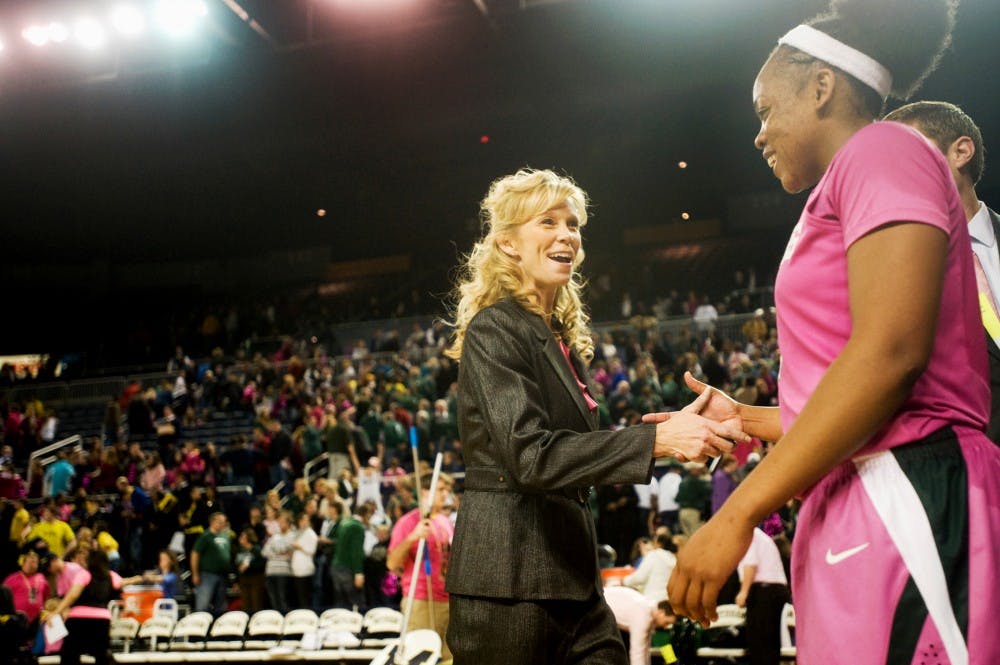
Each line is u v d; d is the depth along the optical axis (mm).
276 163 26109
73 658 8234
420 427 13438
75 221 27469
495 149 25531
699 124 24094
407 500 9758
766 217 26859
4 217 26594
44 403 21234
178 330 25781
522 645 1723
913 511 1085
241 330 25750
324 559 10586
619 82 22297
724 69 21375
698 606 1159
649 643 5902
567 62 21703
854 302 1104
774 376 11789
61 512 13055
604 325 18641
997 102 19203
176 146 24922
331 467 13062
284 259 30422
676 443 1538
